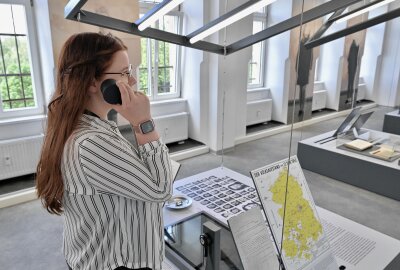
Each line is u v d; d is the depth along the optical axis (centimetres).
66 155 76
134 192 77
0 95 340
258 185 117
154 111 464
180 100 486
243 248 107
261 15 554
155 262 89
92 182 75
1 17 328
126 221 82
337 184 353
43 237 266
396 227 276
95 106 81
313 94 629
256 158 447
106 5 343
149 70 457
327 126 559
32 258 240
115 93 75
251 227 111
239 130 522
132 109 77
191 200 188
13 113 349
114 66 79
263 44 599
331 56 673
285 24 176
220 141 468
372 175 330
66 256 92
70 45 78
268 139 533
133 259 84
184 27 459
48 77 346
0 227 279
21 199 321
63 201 83
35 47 350
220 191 203
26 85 360
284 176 125
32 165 344
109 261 81
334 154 357
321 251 127
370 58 796
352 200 320
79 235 82
